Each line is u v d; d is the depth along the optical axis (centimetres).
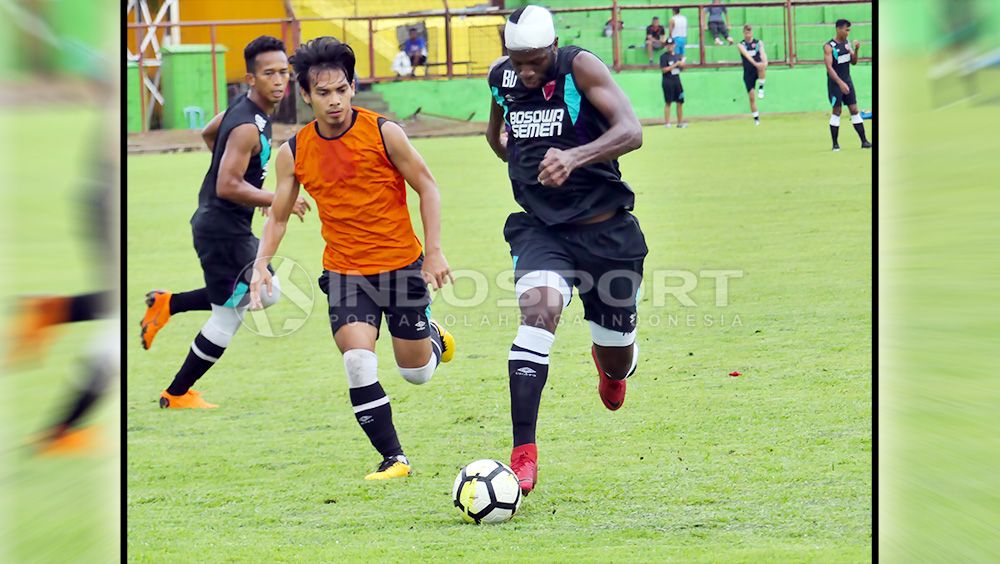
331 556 1386
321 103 1730
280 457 1914
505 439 1972
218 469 1844
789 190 4847
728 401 2148
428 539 1452
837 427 1961
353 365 1770
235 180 2220
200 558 1397
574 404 2177
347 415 2203
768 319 2836
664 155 6078
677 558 1347
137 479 1797
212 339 2270
